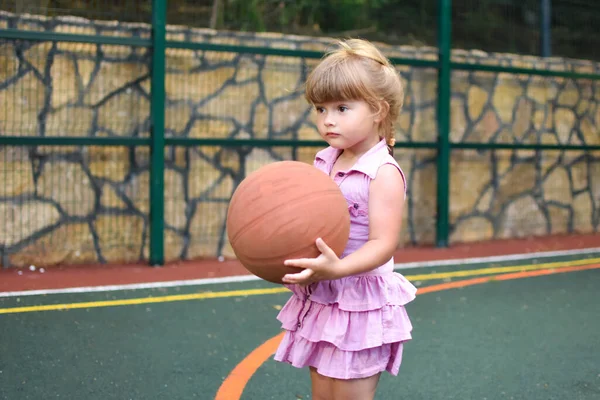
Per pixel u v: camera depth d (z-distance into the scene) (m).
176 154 8.29
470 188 10.18
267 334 5.27
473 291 6.93
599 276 7.84
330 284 2.58
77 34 7.56
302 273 2.29
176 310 5.97
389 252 2.51
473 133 10.20
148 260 8.20
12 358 4.57
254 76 8.73
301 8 11.32
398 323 2.60
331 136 2.56
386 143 2.71
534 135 10.76
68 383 4.14
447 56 9.58
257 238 2.32
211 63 8.48
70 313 5.78
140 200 8.16
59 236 7.80
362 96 2.51
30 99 7.65
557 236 10.91
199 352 4.80
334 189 2.45
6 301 6.16
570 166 11.11
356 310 2.54
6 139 7.36
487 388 4.21
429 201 9.83
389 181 2.56
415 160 9.70
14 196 7.58
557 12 11.51
